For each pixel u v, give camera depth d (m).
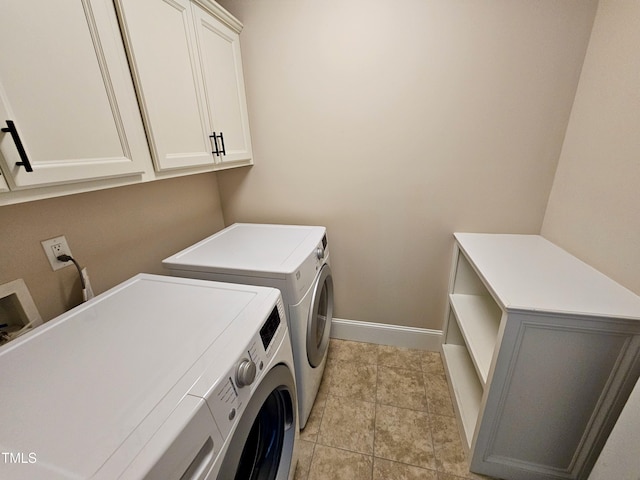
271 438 0.96
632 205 0.95
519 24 1.23
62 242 0.98
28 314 0.90
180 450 0.47
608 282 1.02
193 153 1.19
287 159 1.71
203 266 1.17
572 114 1.28
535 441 1.07
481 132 1.42
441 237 1.66
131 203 1.25
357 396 1.58
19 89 0.61
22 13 0.60
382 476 1.20
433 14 1.29
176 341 0.69
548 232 1.45
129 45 0.85
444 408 1.50
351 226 1.77
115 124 0.84
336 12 1.39
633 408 0.78
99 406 0.52
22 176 0.62
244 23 1.50
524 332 0.92
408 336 1.94
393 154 1.56
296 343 1.17
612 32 1.05
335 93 1.52
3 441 0.46
